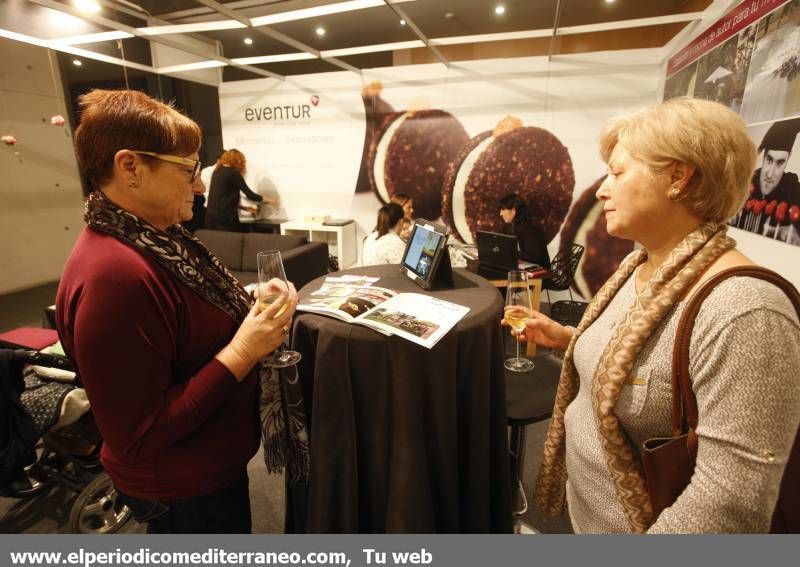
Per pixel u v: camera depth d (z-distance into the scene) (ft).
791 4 6.07
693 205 2.31
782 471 1.87
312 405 3.61
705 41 9.31
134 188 2.68
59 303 2.70
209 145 18.37
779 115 6.30
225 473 3.25
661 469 2.27
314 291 4.48
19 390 4.77
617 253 14.20
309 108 16.75
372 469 3.63
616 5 12.14
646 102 13.08
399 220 8.41
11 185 16.78
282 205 18.17
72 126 17.80
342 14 13.08
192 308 2.89
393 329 3.30
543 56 13.74
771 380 1.83
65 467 6.03
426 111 15.37
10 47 16.11
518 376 5.05
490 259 10.06
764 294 1.92
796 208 5.84
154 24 9.85
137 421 2.59
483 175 15.20
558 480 3.63
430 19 13.57
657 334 2.36
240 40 15.81
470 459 3.80
